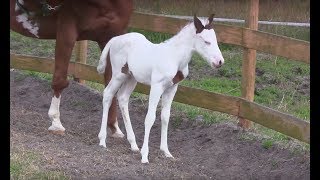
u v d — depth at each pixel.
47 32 7.97
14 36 13.49
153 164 6.91
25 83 10.13
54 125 7.83
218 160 7.20
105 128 7.45
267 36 7.37
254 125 8.15
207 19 6.78
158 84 6.90
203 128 8.05
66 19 7.62
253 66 7.74
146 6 15.05
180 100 8.25
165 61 6.86
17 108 8.91
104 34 7.77
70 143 7.41
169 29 8.36
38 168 6.34
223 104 7.87
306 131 6.76
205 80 10.60
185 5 14.98
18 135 7.37
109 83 7.45
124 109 7.41
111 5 7.62
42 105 9.31
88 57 11.92
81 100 9.39
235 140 7.55
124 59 7.21
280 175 6.60
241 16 14.62
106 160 6.85
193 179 6.57
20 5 7.90
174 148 7.67
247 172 6.81
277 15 14.45
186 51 6.87
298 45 7.03
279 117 7.14
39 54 12.20
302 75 11.23
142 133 8.21
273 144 7.26
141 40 7.16
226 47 13.00
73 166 6.54
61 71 7.73
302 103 9.49
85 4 7.55
